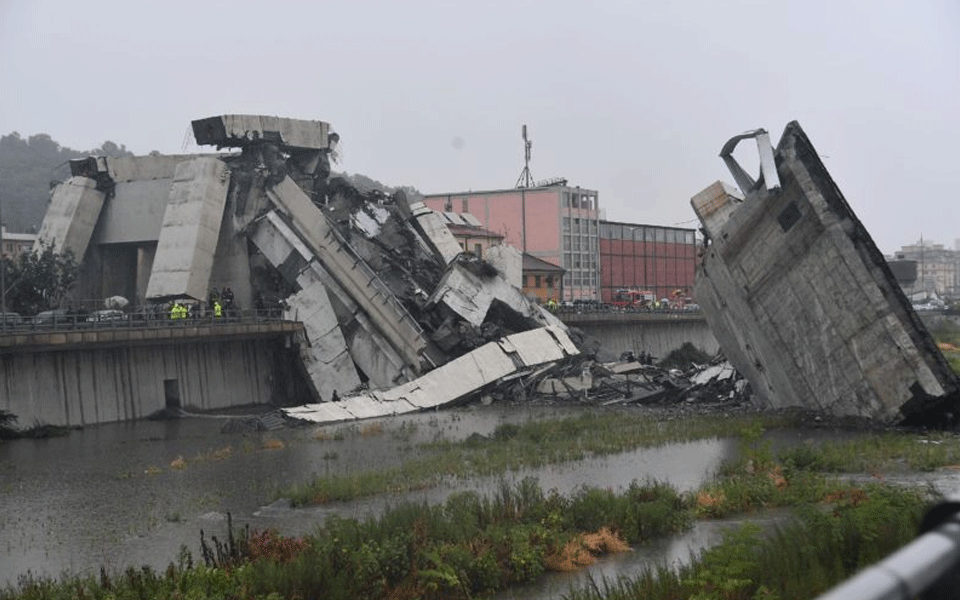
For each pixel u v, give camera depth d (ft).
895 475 103.35
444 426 159.74
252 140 218.18
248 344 203.31
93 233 233.35
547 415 172.76
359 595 58.95
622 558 69.67
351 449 132.98
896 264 449.06
